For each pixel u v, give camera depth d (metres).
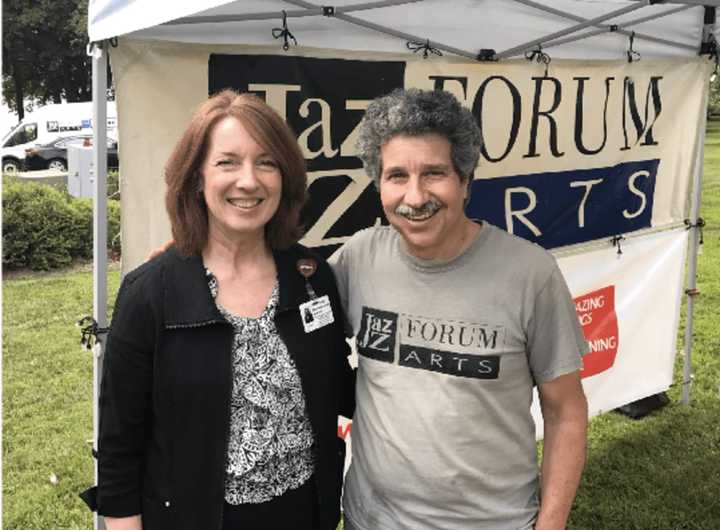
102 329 2.09
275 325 1.57
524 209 3.47
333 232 2.79
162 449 1.53
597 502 3.61
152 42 2.16
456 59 3.03
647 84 3.82
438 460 1.56
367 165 1.61
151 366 1.51
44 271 8.45
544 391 1.62
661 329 4.37
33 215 8.35
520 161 3.38
